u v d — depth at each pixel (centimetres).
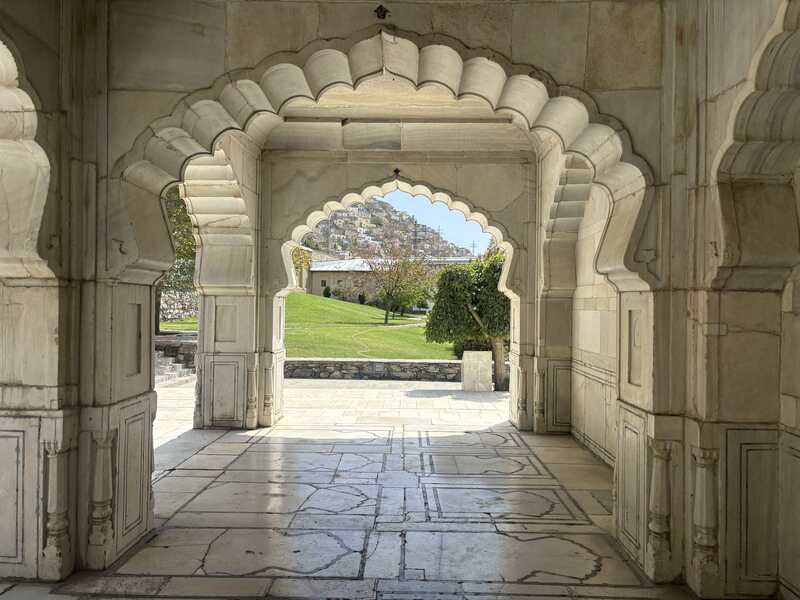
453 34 322
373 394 927
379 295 3228
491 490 450
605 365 532
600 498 433
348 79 366
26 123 283
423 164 658
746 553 288
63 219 306
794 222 279
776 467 289
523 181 660
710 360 290
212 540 351
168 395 931
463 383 970
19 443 300
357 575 306
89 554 312
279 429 664
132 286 344
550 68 322
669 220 314
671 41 317
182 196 604
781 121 266
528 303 664
